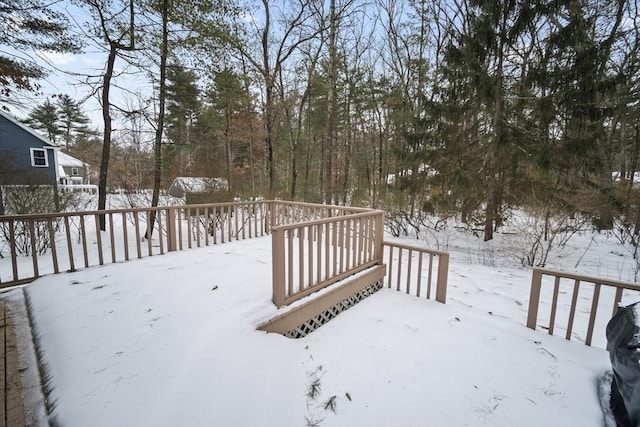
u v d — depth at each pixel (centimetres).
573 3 584
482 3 655
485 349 270
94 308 269
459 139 763
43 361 203
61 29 624
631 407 166
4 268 482
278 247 266
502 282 499
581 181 669
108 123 746
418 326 311
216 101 1065
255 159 1548
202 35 727
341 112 1505
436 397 206
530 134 652
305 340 272
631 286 252
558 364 250
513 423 186
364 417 183
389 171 1201
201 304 277
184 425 157
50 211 653
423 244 796
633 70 661
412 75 1191
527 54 728
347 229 369
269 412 175
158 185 777
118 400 168
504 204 770
